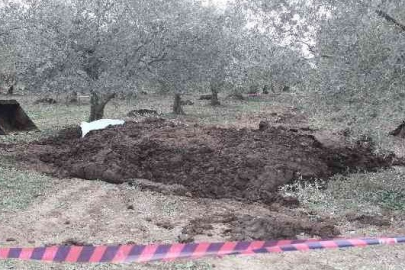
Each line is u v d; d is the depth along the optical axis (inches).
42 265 212.5
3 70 734.5
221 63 719.1
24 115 578.2
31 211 289.0
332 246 163.2
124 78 561.0
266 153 388.2
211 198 334.3
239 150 400.2
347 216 292.4
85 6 548.1
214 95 1059.9
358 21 282.4
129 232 261.4
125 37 563.5
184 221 282.4
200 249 165.5
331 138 434.3
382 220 283.3
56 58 527.2
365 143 434.0
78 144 458.3
